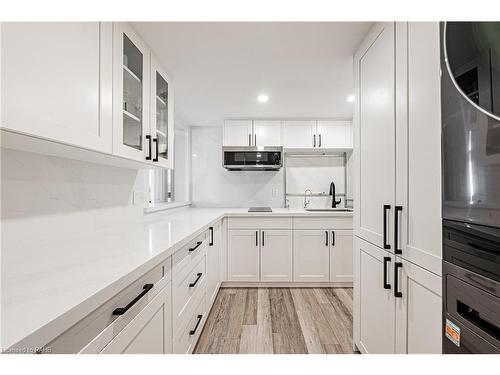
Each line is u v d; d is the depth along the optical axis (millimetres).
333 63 1993
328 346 1859
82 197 1454
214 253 2557
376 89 1480
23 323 514
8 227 1014
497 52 693
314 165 3820
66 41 956
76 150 1105
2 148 1001
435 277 978
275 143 3453
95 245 1209
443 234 928
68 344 600
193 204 3889
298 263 3066
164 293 1164
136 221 2088
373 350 1517
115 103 1282
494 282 715
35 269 852
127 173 1956
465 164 817
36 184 1146
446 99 902
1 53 724
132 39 1487
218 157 3889
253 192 3857
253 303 2615
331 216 3072
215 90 2510
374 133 1503
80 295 647
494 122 706
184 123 3670
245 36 1630
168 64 1978
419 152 1073
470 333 808
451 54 876
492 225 717
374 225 1502
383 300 1392
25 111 789
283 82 2344
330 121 3465
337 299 2721
